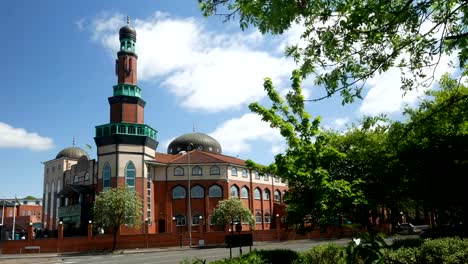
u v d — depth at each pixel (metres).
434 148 11.05
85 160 66.19
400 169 13.04
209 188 65.06
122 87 62.62
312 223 14.50
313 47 6.39
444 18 6.02
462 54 6.30
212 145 79.50
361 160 14.64
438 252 10.84
